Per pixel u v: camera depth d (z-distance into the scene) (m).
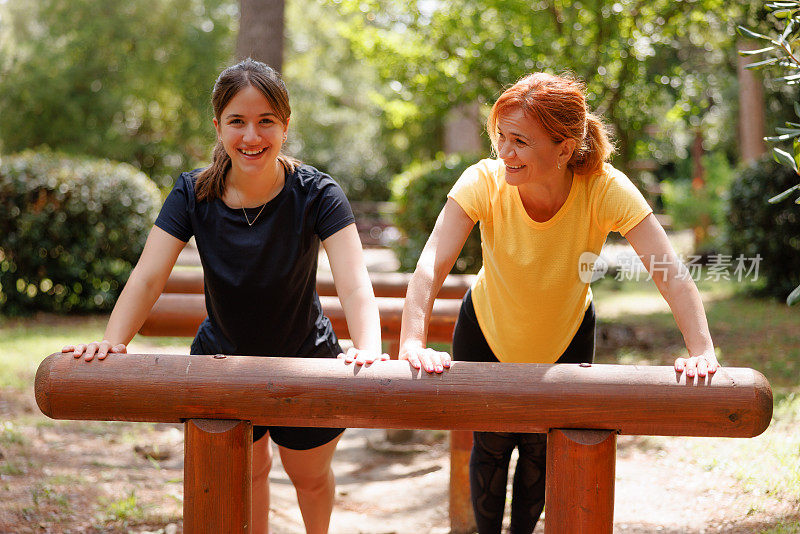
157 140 20.73
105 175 9.70
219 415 1.89
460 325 2.66
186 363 1.91
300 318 2.44
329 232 2.29
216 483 1.88
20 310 9.30
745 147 12.30
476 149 13.83
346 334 3.49
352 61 23.48
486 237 2.37
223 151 2.30
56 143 19.31
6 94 18.81
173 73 19.36
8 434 4.58
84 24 19.14
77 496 3.68
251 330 2.39
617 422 1.82
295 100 24.61
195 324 3.38
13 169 9.18
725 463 3.86
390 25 8.36
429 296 2.12
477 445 2.82
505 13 7.71
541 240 2.24
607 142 2.20
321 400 1.86
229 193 2.30
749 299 9.62
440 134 19.38
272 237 2.29
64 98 18.94
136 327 2.20
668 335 7.71
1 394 5.57
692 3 7.11
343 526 3.77
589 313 2.57
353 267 2.27
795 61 2.30
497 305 2.44
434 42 8.00
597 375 1.85
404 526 3.77
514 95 2.04
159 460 4.46
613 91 7.39
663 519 3.40
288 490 4.24
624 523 3.40
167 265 2.27
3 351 6.96
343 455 5.01
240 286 2.30
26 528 3.25
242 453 1.91
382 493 4.27
